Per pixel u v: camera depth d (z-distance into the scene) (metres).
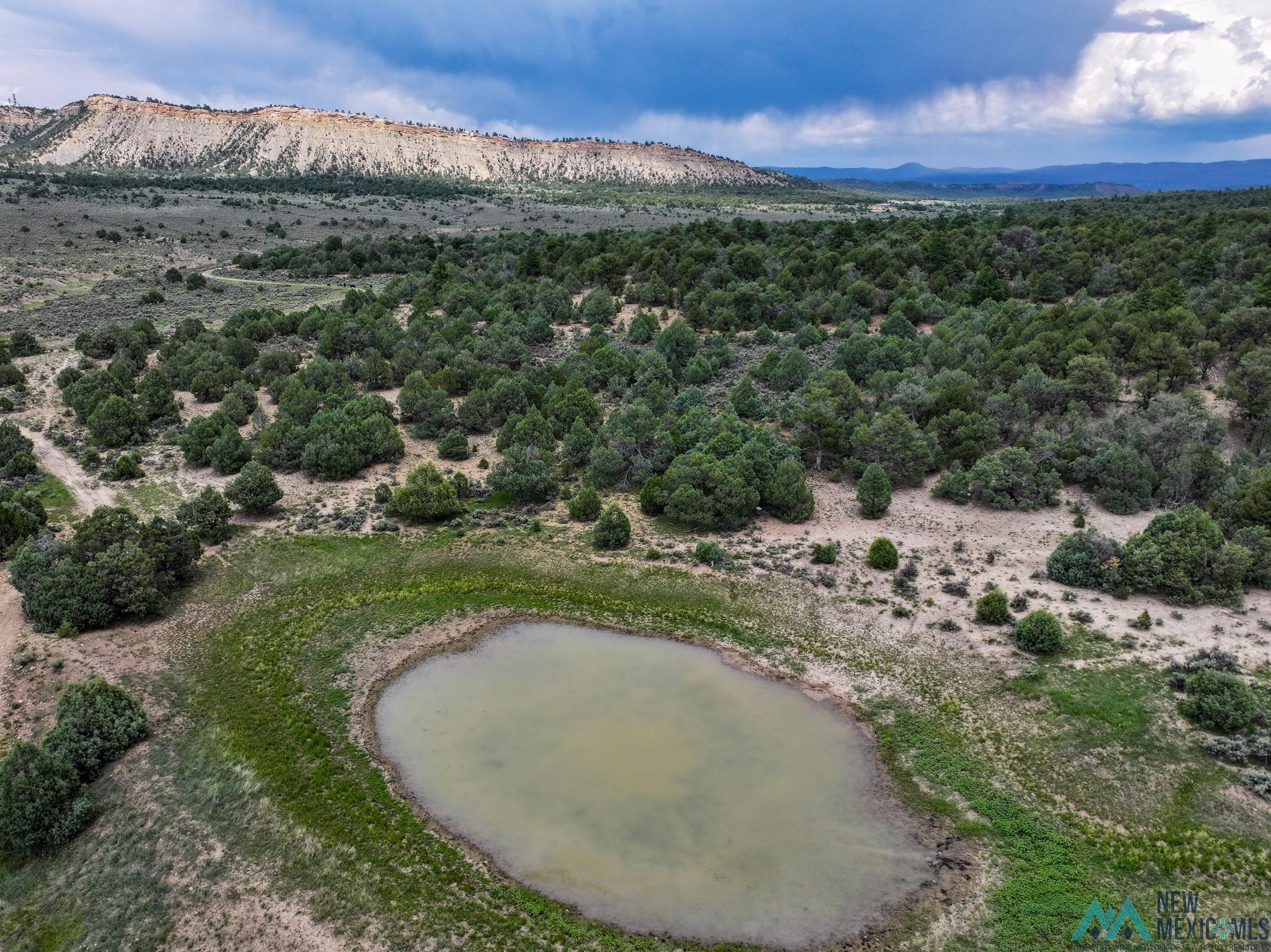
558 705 40.88
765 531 60.34
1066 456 65.94
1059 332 84.88
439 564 55.94
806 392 79.19
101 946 26.75
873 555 54.06
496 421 83.88
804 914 28.59
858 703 40.81
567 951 27.19
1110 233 126.38
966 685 41.69
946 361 85.69
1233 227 119.88
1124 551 50.69
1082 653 43.41
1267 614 46.53
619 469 68.81
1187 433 63.88
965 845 31.59
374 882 29.62
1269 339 79.62
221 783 34.47
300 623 48.31
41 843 30.77
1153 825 31.73
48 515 62.72
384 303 126.12
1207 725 36.69
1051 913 28.17
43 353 110.06
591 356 97.88
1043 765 35.56
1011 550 56.38
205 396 92.69
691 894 29.47
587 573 54.47
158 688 41.22
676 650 46.09
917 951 27.14
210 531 58.00
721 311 113.81
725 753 37.16
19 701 39.16
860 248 130.62
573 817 33.16
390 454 75.12
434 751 37.28
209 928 27.50
